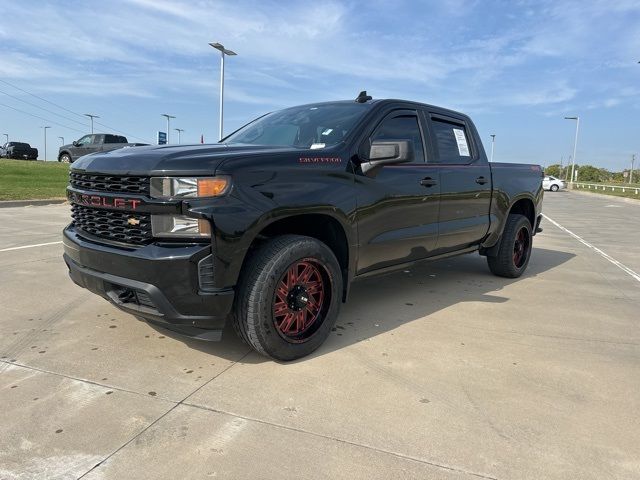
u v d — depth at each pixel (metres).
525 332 4.11
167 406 2.78
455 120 5.20
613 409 2.86
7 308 4.36
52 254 6.65
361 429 2.60
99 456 2.33
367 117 4.09
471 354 3.61
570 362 3.50
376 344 3.76
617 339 3.98
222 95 22.44
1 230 8.70
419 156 4.57
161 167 3.03
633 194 34.91
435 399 2.93
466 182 5.02
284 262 3.21
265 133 4.41
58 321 4.07
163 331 3.89
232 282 3.06
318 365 3.36
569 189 45.09
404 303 4.89
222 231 2.96
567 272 6.64
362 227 3.83
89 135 27.31
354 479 2.20
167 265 2.95
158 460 2.31
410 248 4.43
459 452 2.42
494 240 5.71
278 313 3.31
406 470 2.27
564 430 2.63
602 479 2.24
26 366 3.24
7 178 19.66
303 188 3.36
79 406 2.76
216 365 3.32
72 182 3.79
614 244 9.48
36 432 2.50
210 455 2.35
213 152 3.27
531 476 2.25
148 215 3.08
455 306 4.82
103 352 3.49
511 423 2.69
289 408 2.79
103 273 3.29
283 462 2.31
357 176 3.78
